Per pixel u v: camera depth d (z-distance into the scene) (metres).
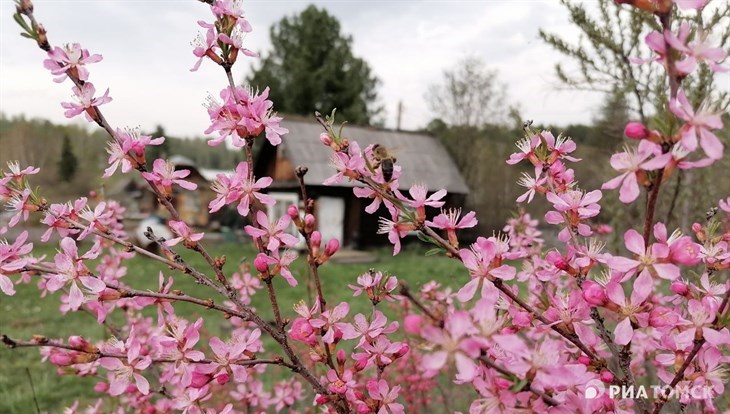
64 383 5.50
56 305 9.03
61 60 1.51
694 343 1.22
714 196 3.62
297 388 3.33
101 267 2.76
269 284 1.58
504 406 1.04
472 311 1.01
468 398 3.64
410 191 1.45
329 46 30.92
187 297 1.57
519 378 0.99
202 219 30.20
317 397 1.58
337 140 1.57
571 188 1.57
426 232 1.42
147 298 1.59
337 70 30.08
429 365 0.86
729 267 1.45
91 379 5.61
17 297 9.59
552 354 1.01
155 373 2.51
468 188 18.45
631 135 1.04
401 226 1.46
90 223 1.65
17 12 1.46
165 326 1.57
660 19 1.01
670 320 1.20
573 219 1.43
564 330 1.32
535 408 1.05
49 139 54.94
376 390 1.54
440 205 1.41
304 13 30.97
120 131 1.60
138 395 2.53
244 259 2.76
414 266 13.84
